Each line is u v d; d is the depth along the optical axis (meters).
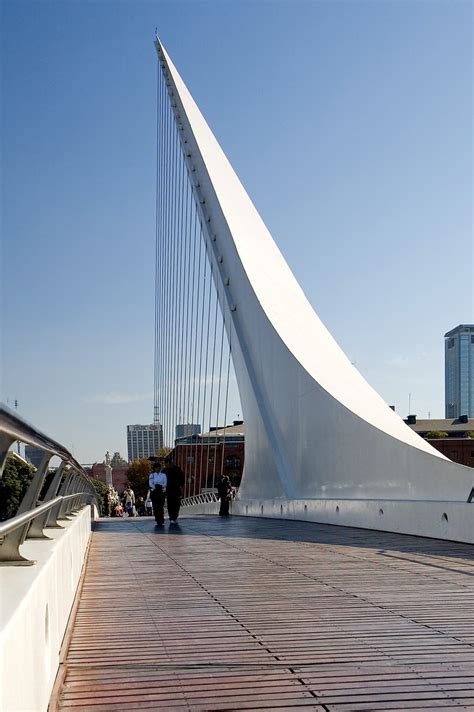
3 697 2.00
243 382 21.70
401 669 3.69
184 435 35.56
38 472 3.32
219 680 3.50
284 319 20.80
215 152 30.45
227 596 5.97
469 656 3.95
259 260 23.77
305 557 8.73
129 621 4.95
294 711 3.06
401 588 6.27
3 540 3.16
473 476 10.29
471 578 6.84
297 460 17.80
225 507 21.05
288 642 4.28
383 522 12.21
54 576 3.56
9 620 2.15
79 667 3.74
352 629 4.63
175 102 35.53
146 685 3.42
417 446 12.45
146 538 12.46
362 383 18.70
